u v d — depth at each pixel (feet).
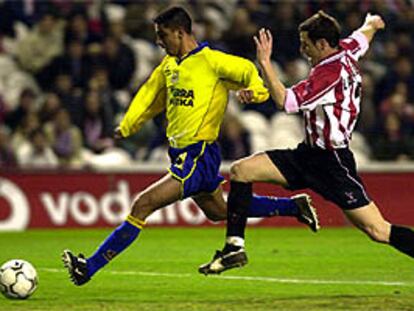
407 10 229.45
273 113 215.31
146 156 206.28
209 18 225.76
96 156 205.77
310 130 96.17
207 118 98.73
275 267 128.67
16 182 194.90
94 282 113.09
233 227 97.50
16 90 217.97
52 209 196.03
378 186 200.64
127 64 214.28
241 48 217.15
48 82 218.18
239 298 98.37
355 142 211.82
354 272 122.83
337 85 94.43
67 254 97.35
